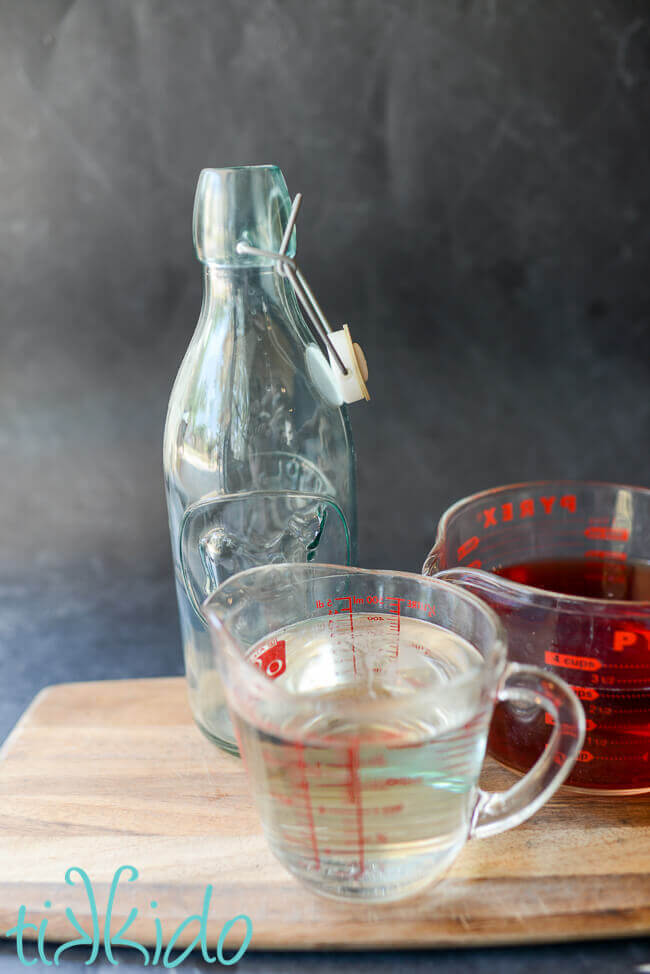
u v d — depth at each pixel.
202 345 0.59
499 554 0.61
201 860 0.52
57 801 0.56
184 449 0.59
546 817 0.54
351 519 0.62
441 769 0.46
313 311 0.56
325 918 0.50
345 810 0.46
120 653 0.93
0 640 0.95
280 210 0.56
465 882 0.51
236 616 0.50
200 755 0.59
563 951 0.49
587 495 0.60
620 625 0.49
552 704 0.47
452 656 0.50
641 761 0.52
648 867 0.51
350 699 0.51
